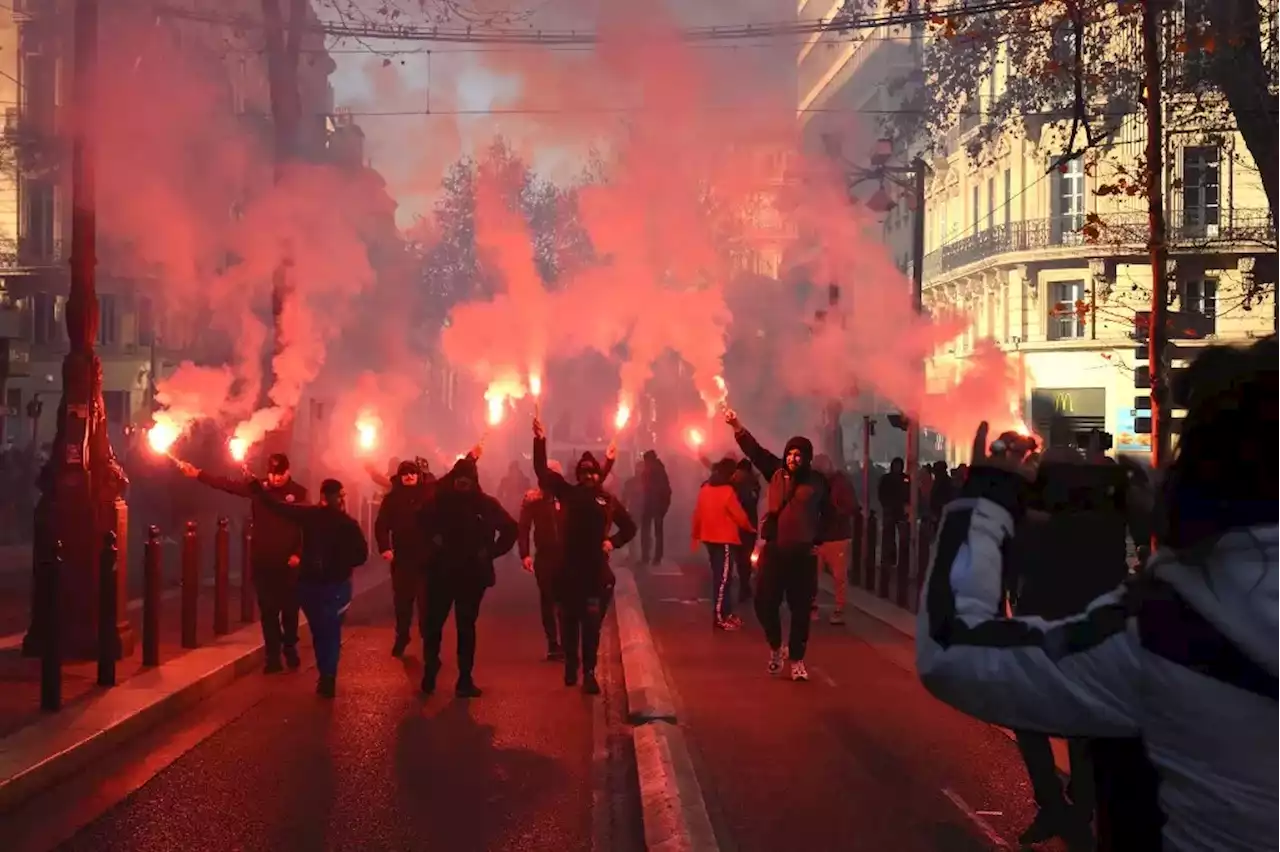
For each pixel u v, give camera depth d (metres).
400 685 13.32
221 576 15.69
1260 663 2.05
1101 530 6.95
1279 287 29.50
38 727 9.89
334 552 12.52
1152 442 16.94
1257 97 16.41
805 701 12.45
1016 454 2.59
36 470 33.81
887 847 7.54
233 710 11.79
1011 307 49.81
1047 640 2.21
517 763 9.73
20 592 21.44
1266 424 2.15
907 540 20.08
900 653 15.71
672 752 9.41
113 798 8.55
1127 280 45.41
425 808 8.38
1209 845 2.14
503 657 15.48
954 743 10.49
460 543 12.70
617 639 17.42
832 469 24.72
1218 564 2.12
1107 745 2.34
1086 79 19.17
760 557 14.10
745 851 7.44
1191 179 41.88
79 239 13.53
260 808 8.32
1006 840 7.68
